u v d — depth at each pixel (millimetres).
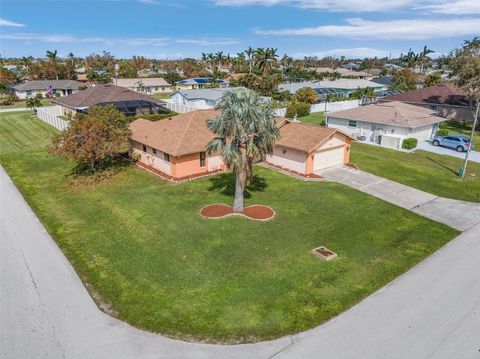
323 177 29734
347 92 80812
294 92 74000
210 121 20500
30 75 104312
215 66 127438
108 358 11312
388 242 19156
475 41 48406
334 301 14219
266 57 94188
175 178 28953
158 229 20078
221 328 12641
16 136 43250
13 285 15039
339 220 21625
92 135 27484
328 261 17125
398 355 11555
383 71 140750
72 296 14367
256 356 11453
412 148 39656
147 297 14336
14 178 28812
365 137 43844
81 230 20031
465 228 21078
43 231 19891
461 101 54719
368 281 15602
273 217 21703
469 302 14227
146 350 11648
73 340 12062
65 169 31109
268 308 13727
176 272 16062
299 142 30672
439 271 16469
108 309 13625
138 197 24812
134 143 33594
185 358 11344
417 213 23062
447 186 28328
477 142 42500
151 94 97500
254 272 16094
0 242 18625
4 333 12359
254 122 19281
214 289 14844
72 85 89688
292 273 16078
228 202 24000
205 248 18078
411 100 58656
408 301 14266
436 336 12398
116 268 16375
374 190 26953
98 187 26891
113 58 178375
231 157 20172
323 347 11852
